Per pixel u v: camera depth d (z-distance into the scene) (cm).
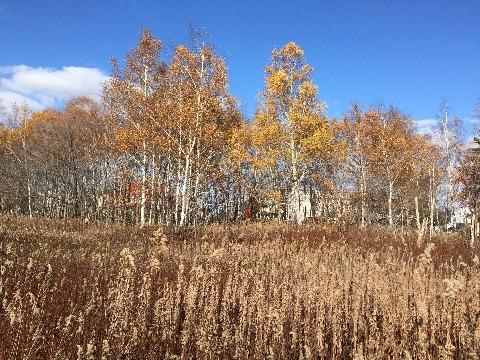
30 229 1822
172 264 920
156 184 2367
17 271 726
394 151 3131
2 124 3788
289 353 477
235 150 2489
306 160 2572
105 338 461
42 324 470
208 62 2111
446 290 591
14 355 414
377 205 3072
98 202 3136
